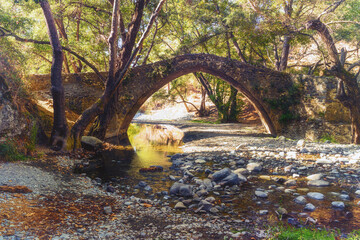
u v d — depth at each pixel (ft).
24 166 28.96
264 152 43.93
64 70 98.78
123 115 68.03
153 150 52.49
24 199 19.12
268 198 22.99
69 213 17.76
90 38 94.02
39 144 42.32
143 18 86.74
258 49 99.40
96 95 67.41
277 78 72.74
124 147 55.11
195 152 47.29
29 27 46.32
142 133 88.74
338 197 22.86
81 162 37.70
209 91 121.29
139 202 21.94
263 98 72.79
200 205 20.86
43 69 93.20
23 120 35.50
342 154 40.96
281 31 55.21
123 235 15.02
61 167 32.96
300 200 21.72
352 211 19.63
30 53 57.93
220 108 118.52
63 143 43.21
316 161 36.32
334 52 52.85
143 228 16.35
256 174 31.37
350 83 54.13
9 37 48.78
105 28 73.41
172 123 119.24
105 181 29.09
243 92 75.97
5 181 22.56
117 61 55.21
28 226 14.65
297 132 69.72
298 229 16.02
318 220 17.97
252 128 90.33
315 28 52.19
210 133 75.46
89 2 68.69
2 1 52.80
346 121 67.31
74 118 63.46
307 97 69.72
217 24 80.18
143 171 33.81
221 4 82.53
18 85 38.40
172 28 98.94
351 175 29.22
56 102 42.65
